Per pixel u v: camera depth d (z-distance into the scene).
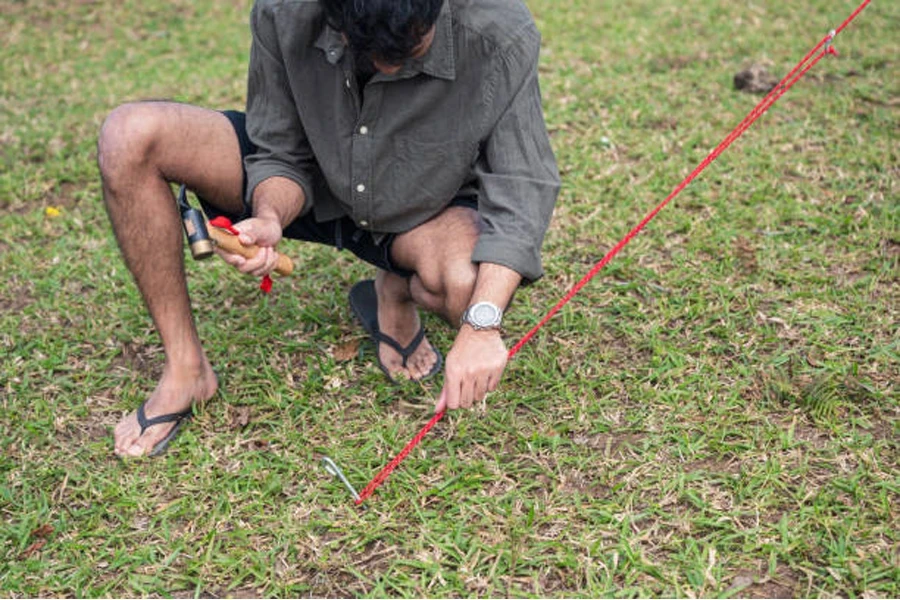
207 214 2.65
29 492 2.52
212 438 2.67
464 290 2.34
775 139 4.25
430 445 2.62
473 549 2.25
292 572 2.24
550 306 3.21
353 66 2.34
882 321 3.00
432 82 2.33
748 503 2.34
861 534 2.21
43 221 3.89
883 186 3.82
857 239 3.45
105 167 2.37
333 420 2.74
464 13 2.29
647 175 4.02
